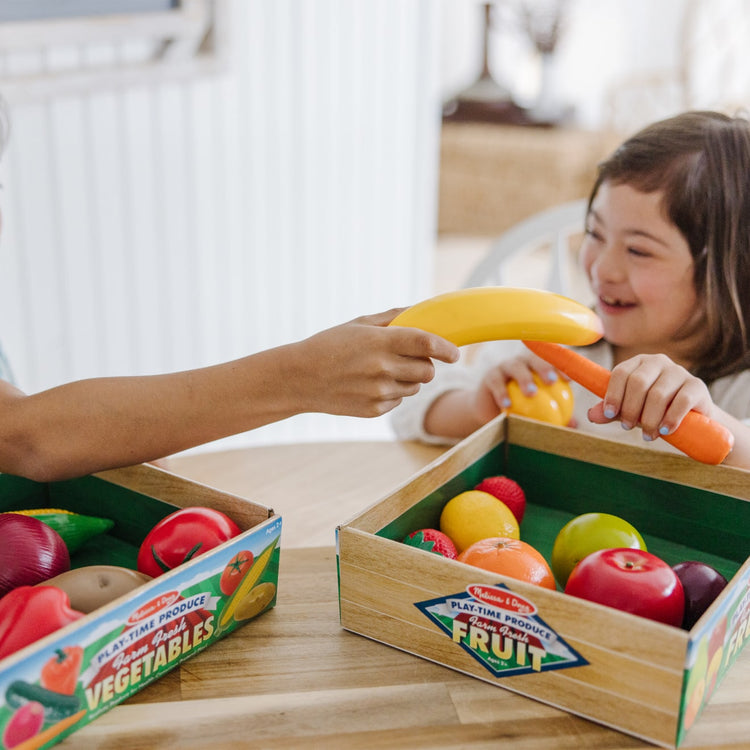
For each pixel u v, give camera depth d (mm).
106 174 1821
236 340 2174
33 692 582
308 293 2281
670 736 599
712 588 700
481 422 1126
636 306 1171
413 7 2229
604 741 615
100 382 738
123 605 625
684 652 574
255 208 2111
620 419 832
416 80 2303
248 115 2027
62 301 1825
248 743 617
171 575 655
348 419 2340
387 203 2367
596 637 610
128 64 1759
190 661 704
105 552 847
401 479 1055
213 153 1993
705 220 1100
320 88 2131
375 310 2441
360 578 716
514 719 638
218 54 1854
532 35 4348
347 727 633
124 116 1812
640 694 603
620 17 4480
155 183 1911
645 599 646
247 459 1107
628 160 1131
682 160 1097
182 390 715
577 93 4570
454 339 701
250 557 723
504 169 4145
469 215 4320
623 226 1137
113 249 1883
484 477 931
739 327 1148
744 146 1097
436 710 648
